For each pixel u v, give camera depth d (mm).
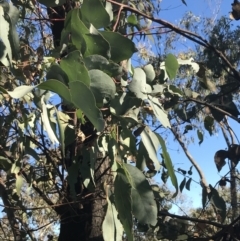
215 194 3023
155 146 1967
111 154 1860
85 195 2734
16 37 1754
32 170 2906
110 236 1879
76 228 2941
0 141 2727
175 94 2543
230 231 3096
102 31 1771
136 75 1895
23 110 2496
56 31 3070
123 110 1882
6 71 2393
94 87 1574
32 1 2785
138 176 1818
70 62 1471
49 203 3029
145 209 1791
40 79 2367
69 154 2523
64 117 2246
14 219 3193
